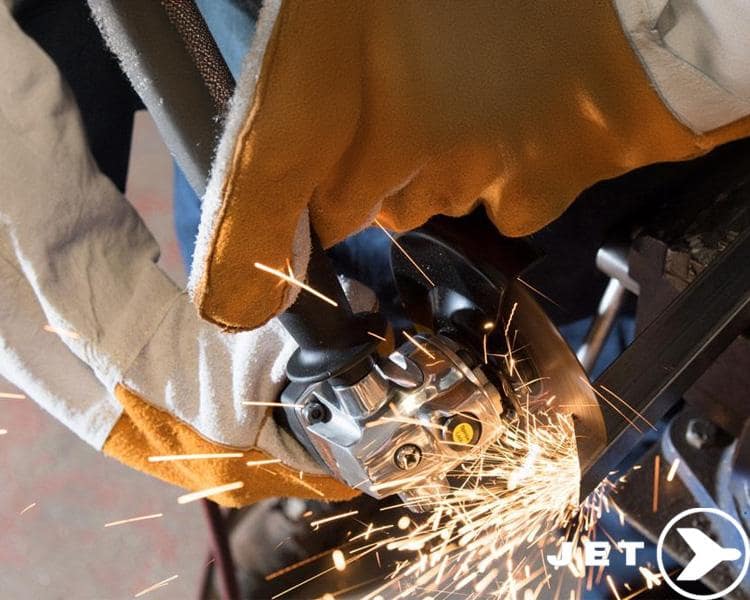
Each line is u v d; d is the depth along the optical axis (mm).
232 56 1313
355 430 1104
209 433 1345
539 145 1062
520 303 1215
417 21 956
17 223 1249
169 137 991
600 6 988
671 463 1605
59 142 1311
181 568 2492
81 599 2477
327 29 910
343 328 1075
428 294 1303
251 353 1275
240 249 968
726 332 1267
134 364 1321
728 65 1010
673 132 1074
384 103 986
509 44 981
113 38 991
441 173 1071
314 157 948
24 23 1535
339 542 1868
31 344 1346
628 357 1298
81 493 2635
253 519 1897
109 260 1352
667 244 1383
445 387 1113
